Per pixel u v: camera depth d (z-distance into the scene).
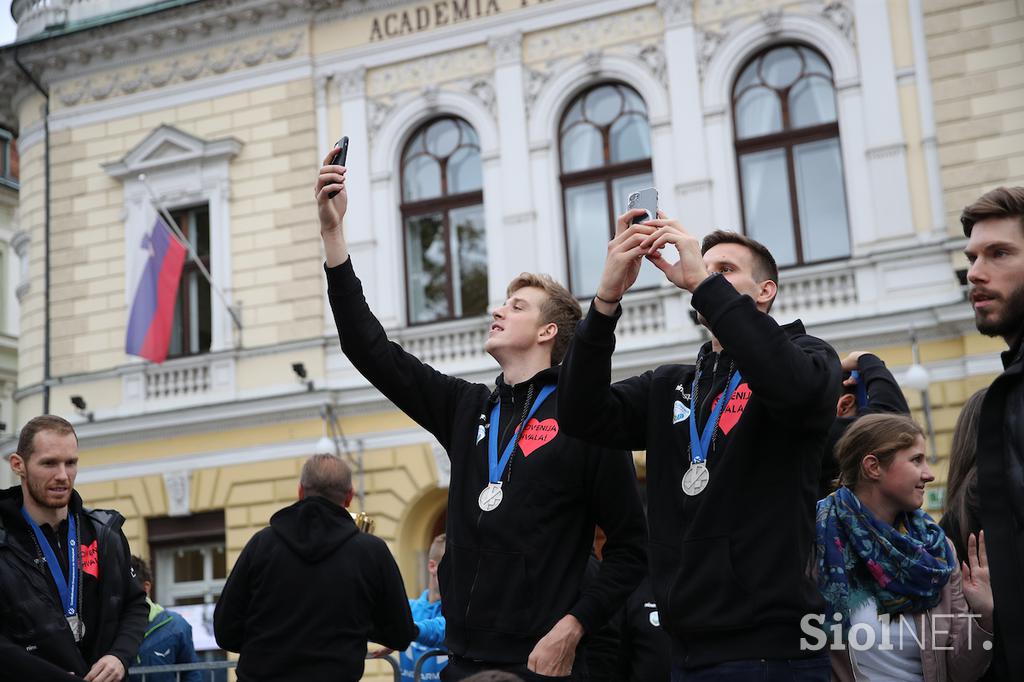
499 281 16.17
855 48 15.02
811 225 15.12
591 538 4.24
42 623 4.80
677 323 15.26
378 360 4.39
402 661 7.14
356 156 17.12
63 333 18.36
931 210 14.47
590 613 3.98
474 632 4.05
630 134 16.12
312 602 4.93
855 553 3.86
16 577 4.82
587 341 3.63
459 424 4.43
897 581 3.80
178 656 7.51
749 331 3.28
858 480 3.98
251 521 16.67
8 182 27.84
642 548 4.18
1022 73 14.25
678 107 15.64
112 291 18.17
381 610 5.16
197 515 17.11
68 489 5.00
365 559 5.08
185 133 17.83
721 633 3.35
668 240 3.51
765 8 15.44
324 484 5.19
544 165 16.17
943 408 14.02
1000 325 3.49
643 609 5.59
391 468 16.27
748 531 3.37
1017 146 14.16
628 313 15.58
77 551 5.07
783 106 15.43
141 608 5.24
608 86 16.31
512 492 4.11
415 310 16.86
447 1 16.89
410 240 17.00
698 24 15.73
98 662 4.88
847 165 14.87
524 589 4.02
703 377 3.73
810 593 3.36
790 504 3.39
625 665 5.61
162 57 18.33
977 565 3.71
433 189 17.02
